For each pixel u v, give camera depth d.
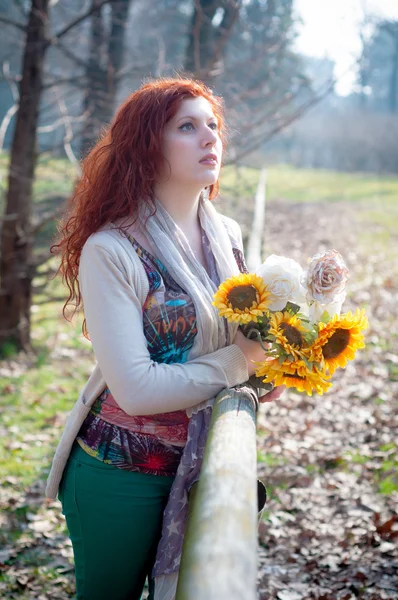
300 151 40.28
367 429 6.08
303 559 4.07
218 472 1.64
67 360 8.45
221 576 1.21
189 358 2.16
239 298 2.10
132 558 2.21
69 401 7.11
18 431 6.34
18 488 5.21
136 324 2.08
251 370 2.24
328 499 4.83
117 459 2.17
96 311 2.08
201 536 1.38
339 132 39.38
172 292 2.15
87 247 2.13
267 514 4.62
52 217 8.28
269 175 29.23
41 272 8.52
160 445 2.18
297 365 2.05
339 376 7.48
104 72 9.20
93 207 2.23
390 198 23.95
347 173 34.25
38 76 8.23
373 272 12.89
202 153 2.22
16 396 7.20
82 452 2.22
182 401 2.06
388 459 5.42
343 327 2.09
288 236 16.22
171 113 2.21
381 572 3.86
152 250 2.19
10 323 8.51
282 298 2.13
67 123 8.23
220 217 2.57
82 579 2.28
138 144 2.21
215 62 7.87
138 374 2.02
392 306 10.48
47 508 4.91
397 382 7.31
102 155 2.27
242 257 2.52
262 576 3.88
